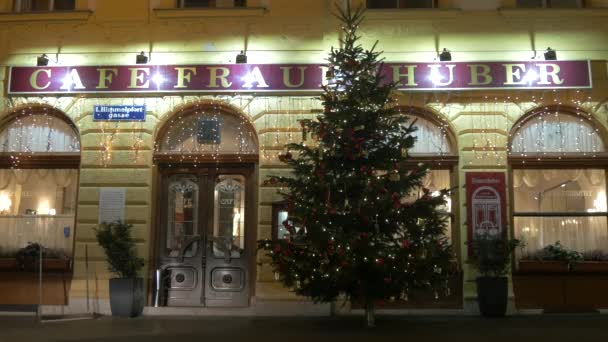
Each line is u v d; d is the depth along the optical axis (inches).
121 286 474.3
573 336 378.9
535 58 513.0
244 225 517.3
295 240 412.8
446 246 417.4
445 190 422.0
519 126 517.7
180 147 525.3
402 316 480.1
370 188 403.2
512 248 470.3
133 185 510.6
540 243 510.0
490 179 502.6
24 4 543.2
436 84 507.8
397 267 400.2
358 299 422.3
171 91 516.1
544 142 516.1
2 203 530.9
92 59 526.9
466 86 507.2
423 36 518.6
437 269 407.2
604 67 513.0
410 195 442.0
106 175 512.1
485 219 498.9
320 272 399.9
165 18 526.6
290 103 514.6
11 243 525.7
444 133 517.3
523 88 507.2
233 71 516.4
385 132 418.3
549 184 515.2
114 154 514.3
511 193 509.4
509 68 509.0
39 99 525.7
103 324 437.4
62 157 524.1
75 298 497.7
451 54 515.8
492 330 404.5
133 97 521.3
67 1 541.6
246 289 511.5
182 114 526.6
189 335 388.2
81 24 530.9
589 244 509.7
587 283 499.8
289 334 390.3
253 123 515.2
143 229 504.7
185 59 522.6
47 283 508.4
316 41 520.4
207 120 525.7
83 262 502.9
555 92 511.5
